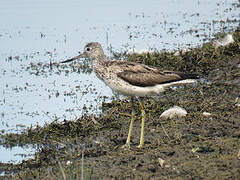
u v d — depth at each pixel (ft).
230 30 65.51
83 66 56.39
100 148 34.71
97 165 30.86
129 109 42.32
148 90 35.40
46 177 30.14
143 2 85.76
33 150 36.65
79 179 28.91
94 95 48.03
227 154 29.89
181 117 38.99
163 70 36.01
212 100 42.34
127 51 58.95
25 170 32.60
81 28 70.49
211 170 27.78
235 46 54.39
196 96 43.98
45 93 48.83
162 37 65.00
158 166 29.32
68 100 46.85
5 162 34.50
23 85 51.01
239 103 40.81
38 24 71.87
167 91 46.03
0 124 41.60
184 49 55.62
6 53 60.90
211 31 66.18
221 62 51.78
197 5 83.35
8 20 73.15
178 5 83.82
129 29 69.72
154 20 74.08
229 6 81.35
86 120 40.47
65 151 33.35
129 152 32.76
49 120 42.22
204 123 37.01
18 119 42.65
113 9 80.33
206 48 55.01
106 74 35.70
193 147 31.76
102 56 36.42
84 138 37.50
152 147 33.06
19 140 38.29
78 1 84.02
